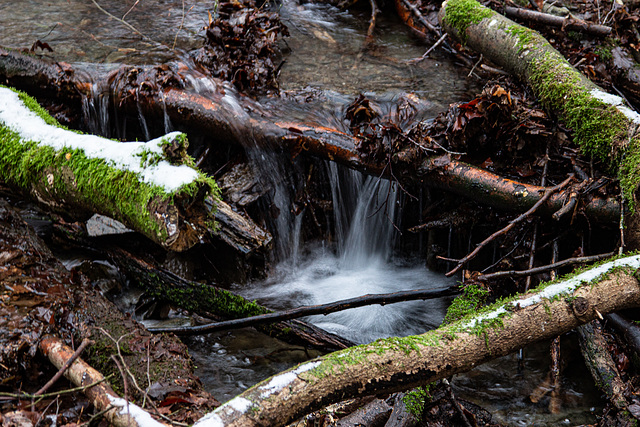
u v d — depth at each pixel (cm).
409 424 297
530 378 389
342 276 501
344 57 635
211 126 473
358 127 478
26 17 676
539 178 427
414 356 277
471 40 550
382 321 442
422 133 434
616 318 357
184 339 414
